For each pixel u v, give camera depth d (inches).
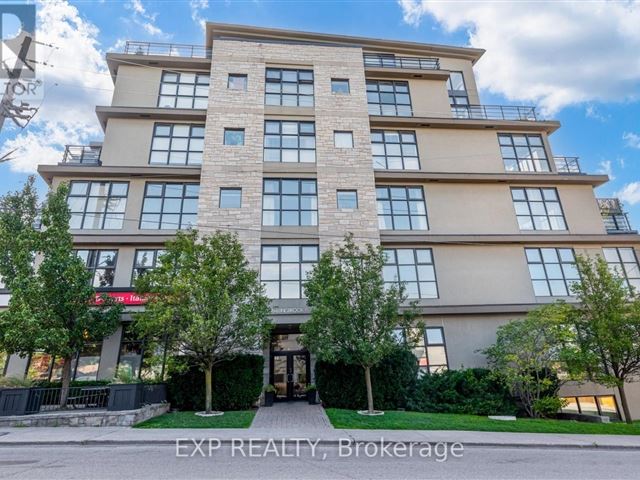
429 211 761.0
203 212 671.1
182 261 483.5
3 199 538.0
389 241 716.0
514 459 295.4
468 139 836.0
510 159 840.9
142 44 831.1
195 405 509.7
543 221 784.9
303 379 639.8
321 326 485.1
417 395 550.0
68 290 480.1
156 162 732.7
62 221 519.5
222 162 709.3
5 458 278.2
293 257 670.5
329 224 692.7
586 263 620.4
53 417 397.7
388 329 488.1
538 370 548.7
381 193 769.6
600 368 566.9
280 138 760.3
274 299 636.7
